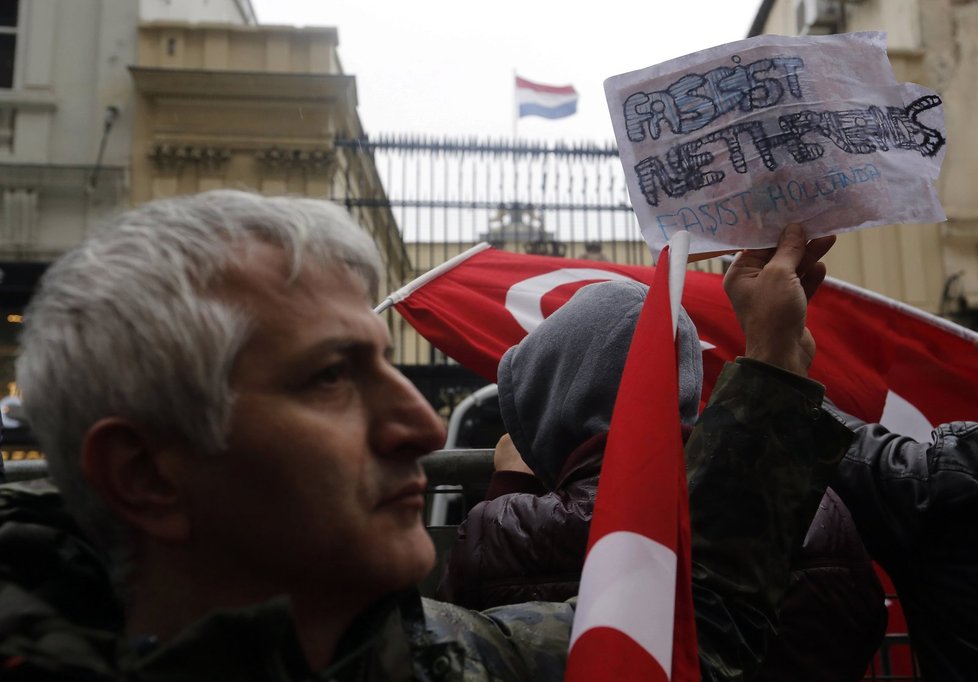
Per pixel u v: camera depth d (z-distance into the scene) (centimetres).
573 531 142
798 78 136
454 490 301
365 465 87
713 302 277
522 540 146
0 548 96
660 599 98
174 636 87
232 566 86
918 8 1279
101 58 1303
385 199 1145
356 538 85
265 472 83
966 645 148
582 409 153
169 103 1288
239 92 1288
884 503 155
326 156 1284
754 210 134
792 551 119
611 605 96
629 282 166
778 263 128
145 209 91
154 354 82
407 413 90
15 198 1243
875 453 158
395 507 89
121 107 1288
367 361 90
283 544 84
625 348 154
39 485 105
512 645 108
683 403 154
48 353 87
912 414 267
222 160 1282
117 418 84
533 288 305
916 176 134
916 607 156
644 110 139
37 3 1305
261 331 85
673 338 116
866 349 273
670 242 127
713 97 137
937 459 150
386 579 87
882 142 135
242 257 86
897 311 272
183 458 84
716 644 112
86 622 97
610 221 1244
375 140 1122
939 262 1224
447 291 305
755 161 135
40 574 97
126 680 74
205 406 82
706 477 118
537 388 163
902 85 136
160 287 84
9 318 1202
